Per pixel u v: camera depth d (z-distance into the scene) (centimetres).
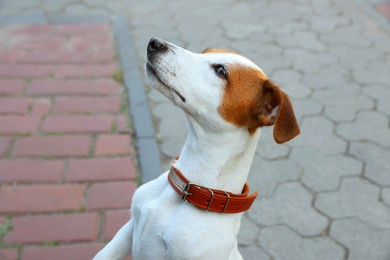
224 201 101
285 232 143
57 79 190
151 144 164
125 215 143
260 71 103
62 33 218
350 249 140
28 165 154
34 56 202
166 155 163
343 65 212
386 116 186
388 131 179
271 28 234
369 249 140
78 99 181
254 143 104
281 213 148
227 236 102
